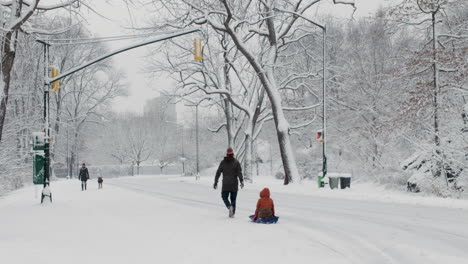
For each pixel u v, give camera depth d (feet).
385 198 60.49
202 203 57.21
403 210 46.78
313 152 165.07
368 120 124.06
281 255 23.54
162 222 36.83
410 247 26.18
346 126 133.28
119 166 299.38
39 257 23.21
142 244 26.78
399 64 93.04
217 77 132.26
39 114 118.32
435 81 73.87
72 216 42.37
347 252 24.64
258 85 124.77
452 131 70.08
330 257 23.20
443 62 72.08
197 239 28.37
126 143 304.91
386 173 98.22
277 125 97.50
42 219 40.27
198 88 126.00
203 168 258.37
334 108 132.67
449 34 78.38
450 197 64.03
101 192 83.20
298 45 140.87
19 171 104.88
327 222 37.04
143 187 106.22
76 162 225.56
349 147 130.52
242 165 142.00
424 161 83.71
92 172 292.61
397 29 82.94
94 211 46.85
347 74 130.93
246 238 28.71
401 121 77.15
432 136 73.46
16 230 33.37
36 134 60.18
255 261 22.09
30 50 59.98
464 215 41.93
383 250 25.40
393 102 108.78
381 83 118.42
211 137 270.05
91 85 200.54
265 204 36.52
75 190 93.97
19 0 50.37
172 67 122.72
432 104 72.23
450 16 85.71
